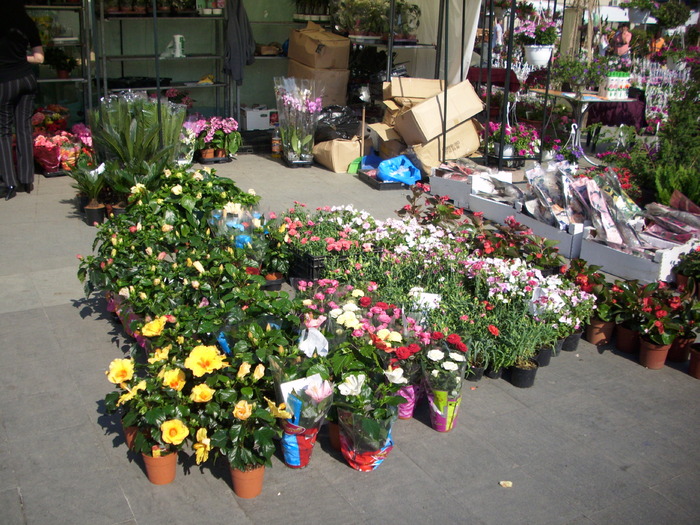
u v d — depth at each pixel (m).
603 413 4.04
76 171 6.72
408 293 4.66
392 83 9.02
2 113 7.12
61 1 9.05
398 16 9.85
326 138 9.23
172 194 5.39
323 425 3.78
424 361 3.66
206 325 3.53
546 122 10.09
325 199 7.80
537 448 3.66
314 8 10.87
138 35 10.26
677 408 4.14
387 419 3.28
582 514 3.18
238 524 2.99
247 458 3.04
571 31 11.48
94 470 3.29
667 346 4.54
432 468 3.44
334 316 3.80
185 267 4.36
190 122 8.88
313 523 3.02
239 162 9.39
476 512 3.14
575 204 6.48
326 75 9.84
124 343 4.47
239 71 9.59
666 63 13.65
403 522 3.05
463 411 3.98
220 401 3.15
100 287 4.45
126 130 6.64
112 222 4.96
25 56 7.09
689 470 3.55
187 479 3.26
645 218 6.84
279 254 5.32
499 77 10.89
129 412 3.13
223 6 9.75
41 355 4.29
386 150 9.03
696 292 5.66
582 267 5.26
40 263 5.70
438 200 6.54
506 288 4.62
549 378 4.42
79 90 10.09
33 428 3.58
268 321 3.75
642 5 14.30
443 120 8.21
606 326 4.86
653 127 10.53
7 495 3.10
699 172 7.73
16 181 7.59
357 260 5.29
